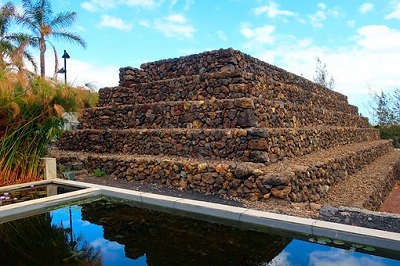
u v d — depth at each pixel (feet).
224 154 18.16
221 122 20.44
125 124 26.76
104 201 13.91
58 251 9.02
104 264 8.26
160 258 8.62
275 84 26.84
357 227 9.23
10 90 15.96
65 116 19.74
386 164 30.66
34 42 50.55
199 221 11.57
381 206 21.63
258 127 19.03
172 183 17.69
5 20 49.62
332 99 41.14
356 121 45.80
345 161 22.76
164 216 12.18
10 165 17.03
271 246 9.34
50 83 18.15
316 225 9.46
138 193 13.66
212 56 25.79
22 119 17.12
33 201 12.52
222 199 14.74
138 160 19.38
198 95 24.52
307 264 8.00
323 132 26.45
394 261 8.01
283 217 10.18
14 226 11.18
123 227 11.05
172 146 20.94
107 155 22.88
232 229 10.75
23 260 8.55
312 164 17.38
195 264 8.23
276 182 13.84
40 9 50.47
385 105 59.67
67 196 13.46
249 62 25.89
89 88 20.70
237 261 8.36
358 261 8.02
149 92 27.89
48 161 17.72
